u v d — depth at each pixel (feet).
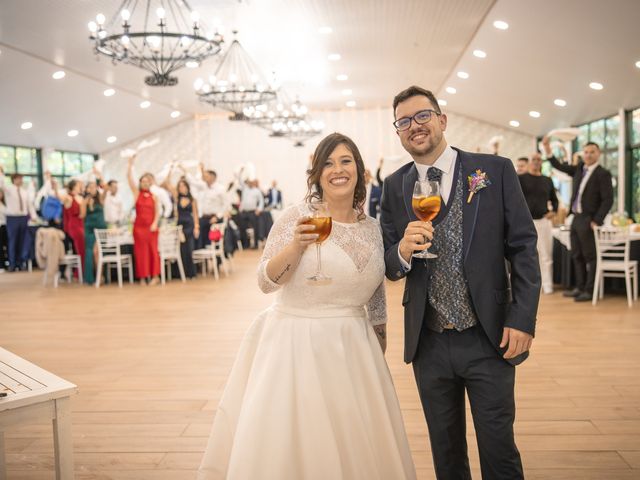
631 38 26.20
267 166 60.54
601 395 11.92
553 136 23.63
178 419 11.09
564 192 47.75
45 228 33.65
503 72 38.19
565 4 25.12
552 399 11.75
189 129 60.23
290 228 6.37
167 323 20.29
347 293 6.25
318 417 5.85
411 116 6.23
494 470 6.15
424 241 6.19
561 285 27.12
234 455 5.85
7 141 44.55
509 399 6.15
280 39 32.96
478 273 6.07
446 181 6.39
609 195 21.95
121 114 49.83
